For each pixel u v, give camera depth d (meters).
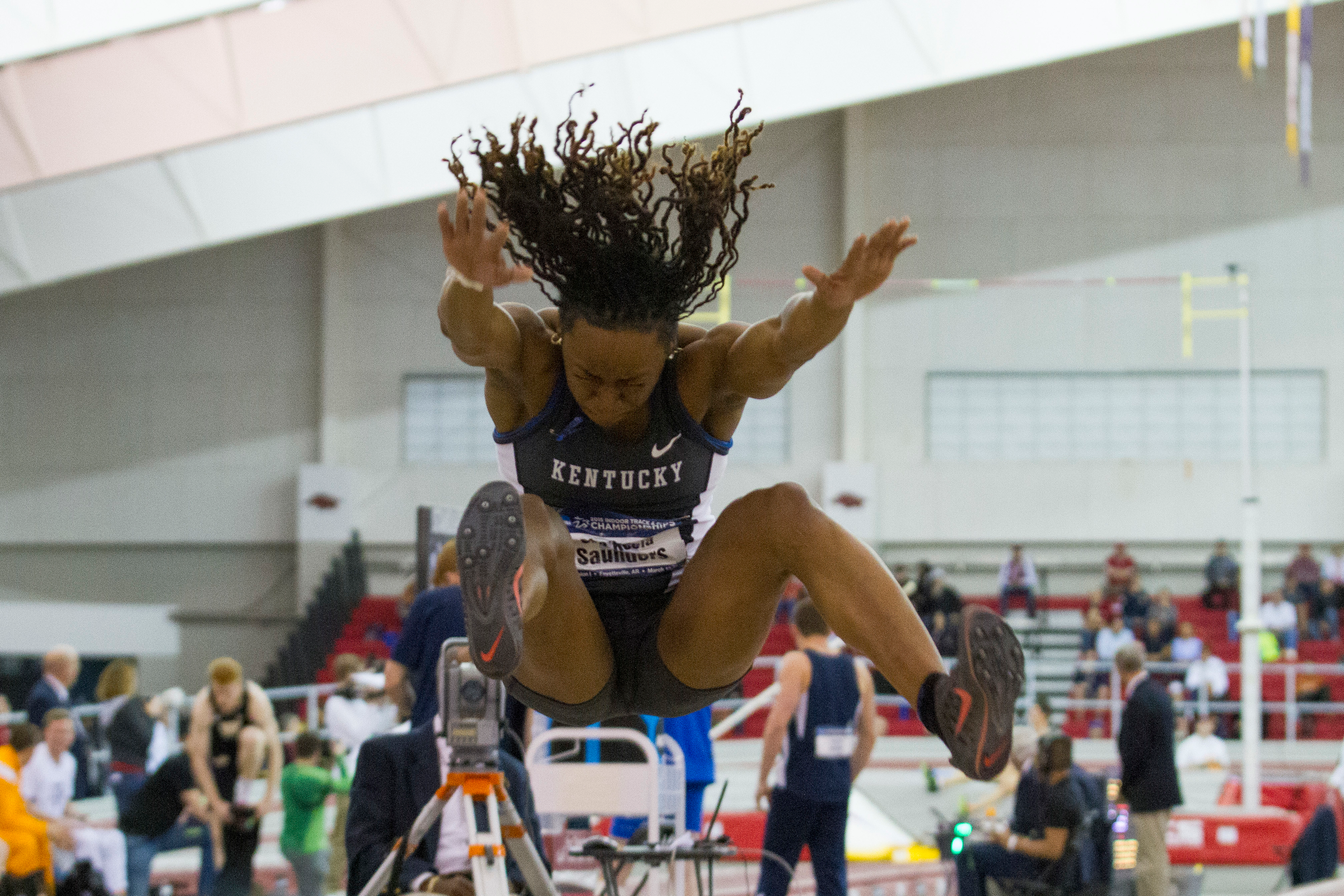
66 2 11.33
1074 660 16.19
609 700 2.80
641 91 13.37
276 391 18.70
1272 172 17.94
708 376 2.47
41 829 5.55
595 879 5.02
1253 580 10.09
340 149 13.37
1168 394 17.97
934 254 18.27
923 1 14.11
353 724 7.40
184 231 13.33
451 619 4.64
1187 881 7.08
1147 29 14.30
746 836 7.61
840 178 18.25
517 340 2.37
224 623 18.41
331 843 7.21
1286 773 11.16
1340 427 17.67
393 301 18.67
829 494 17.98
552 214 2.26
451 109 13.21
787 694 5.33
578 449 2.51
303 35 11.76
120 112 11.62
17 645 12.72
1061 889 5.69
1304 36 12.27
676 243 2.33
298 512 18.27
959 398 18.25
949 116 18.25
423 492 18.48
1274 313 17.84
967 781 9.46
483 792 3.23
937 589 15.33
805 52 13.91
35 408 18.72
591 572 2.68
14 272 13.07
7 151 11.59
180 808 6.20
